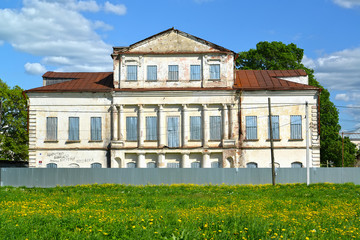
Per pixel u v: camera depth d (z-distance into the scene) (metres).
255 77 64.81
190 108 60.62
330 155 81.81
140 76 60.91
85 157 60.88
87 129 61.16
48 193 43.22
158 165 60.06
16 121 73.81
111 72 68.50
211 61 60.97
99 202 32.38
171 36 61.28
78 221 20.12
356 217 23.95
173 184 52.28
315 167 56.59
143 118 60.69
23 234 18.23
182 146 60.09
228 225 18.97
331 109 82.81
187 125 60.38
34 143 60.94
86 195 40.88
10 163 74.56
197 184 54.25
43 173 54.91
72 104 61.31
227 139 59.78
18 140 74.88
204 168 54.75
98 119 61.25
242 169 54.88
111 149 59.97
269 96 60.75
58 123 61.19
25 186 52.03
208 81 60.56
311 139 60.72
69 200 34.41
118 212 25.14
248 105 60.66
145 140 60.47
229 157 59.69
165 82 60.72
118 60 61.38
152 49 61.16
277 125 60.62
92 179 54.72
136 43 61.12
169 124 60.66
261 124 60.47
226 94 60.22
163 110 60.53
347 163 83.94
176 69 61.00
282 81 63.06
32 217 21.86
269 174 54.97
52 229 18.72
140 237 17.22
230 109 60.22
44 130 61.12
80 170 54.84
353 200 34.38
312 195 39.81
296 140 60.28
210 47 61.00
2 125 74.94
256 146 60.22
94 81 64.50
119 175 54.62
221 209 26.75
